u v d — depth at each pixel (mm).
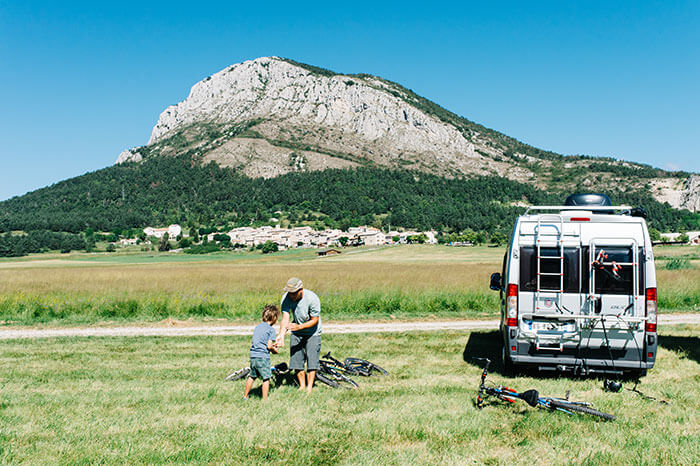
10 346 11039
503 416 5875
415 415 5871
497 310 17422
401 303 17828
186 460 4562
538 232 7633
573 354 7492
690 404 6375
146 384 7430
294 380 7707
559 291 7508
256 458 4621
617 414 5977
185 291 21875
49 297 18562
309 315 7016
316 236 196125
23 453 4672
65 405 6277
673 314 16578
